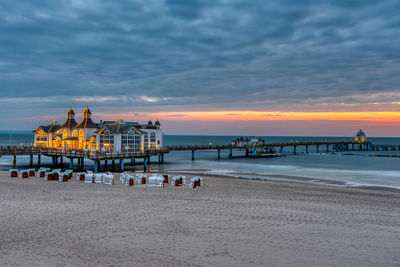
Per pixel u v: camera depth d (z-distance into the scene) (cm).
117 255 1237
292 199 2408
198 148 8225
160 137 6606
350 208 2136
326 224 1712
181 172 4728
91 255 1231
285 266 1166
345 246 1381
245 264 1176
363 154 10488
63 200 2194
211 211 1936
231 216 1828
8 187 2692
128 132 5650
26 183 2938
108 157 4875
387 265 1190
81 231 1522
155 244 1362
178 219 1747
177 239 1429
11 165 5847
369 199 2552
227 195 2503
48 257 1205
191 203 2155
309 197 2533
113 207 2002
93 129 6125
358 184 3728
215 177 3875
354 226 1689
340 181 3991
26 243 1352
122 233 1499
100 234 1480
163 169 5400
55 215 1798
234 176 4312
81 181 3109
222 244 1377
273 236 1495
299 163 7012
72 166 5419
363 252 1316
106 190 2614
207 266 1152
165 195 2433
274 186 3139
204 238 1448
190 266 1148
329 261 1218
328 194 2734
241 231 1559
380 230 1628
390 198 2652
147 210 1934
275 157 9225
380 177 4447
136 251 1281
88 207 1994
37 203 2089
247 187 2994
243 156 9562
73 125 6303
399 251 1334
